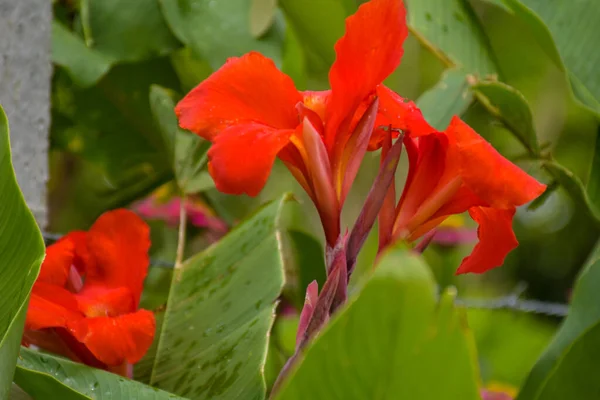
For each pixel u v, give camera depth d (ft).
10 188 3.11
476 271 3.31
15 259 3.13
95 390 3.23
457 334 2.90
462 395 2.93
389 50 3.22
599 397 3.23
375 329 2.92
